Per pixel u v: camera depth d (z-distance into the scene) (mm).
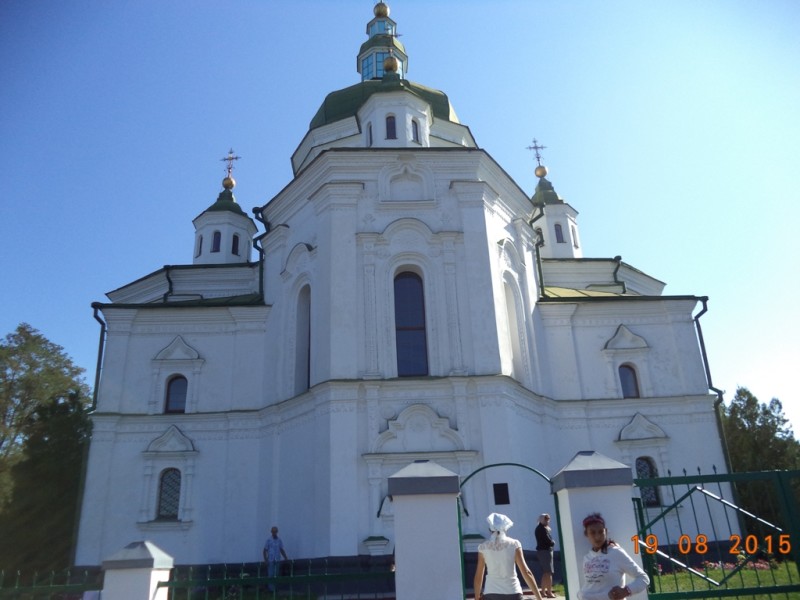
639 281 34688
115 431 22797
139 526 21672
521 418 20875
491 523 8875
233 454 22453
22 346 46719
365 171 22359
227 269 30672
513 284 23594
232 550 21297
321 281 21125
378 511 18219
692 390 24578
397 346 20734
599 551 7934
